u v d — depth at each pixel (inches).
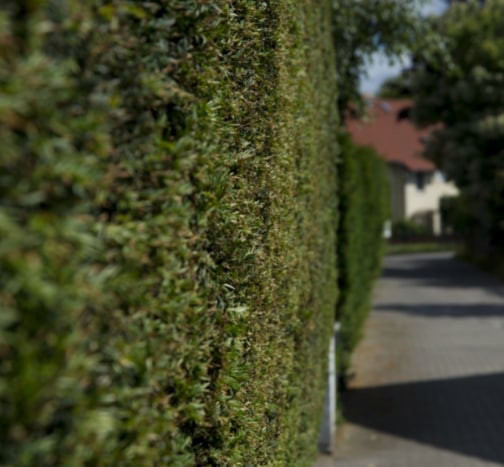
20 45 54.2
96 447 62.6
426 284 1125.1
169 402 85.0
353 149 508.1
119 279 67.2
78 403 59.7
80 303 59.0
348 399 450.0
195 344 90.6
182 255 83.7
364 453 347.6
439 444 359.6
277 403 155.1
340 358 430.6
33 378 53.8
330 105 345.4
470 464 330.3
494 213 1206.9
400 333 687.7
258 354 131.4
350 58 691.4
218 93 105.5
